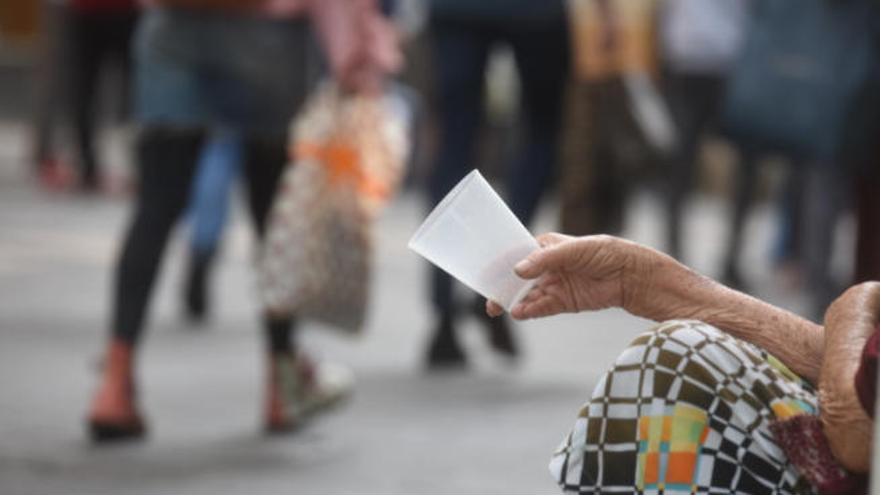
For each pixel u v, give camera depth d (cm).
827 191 1483
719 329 492
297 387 1048
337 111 1026
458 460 998
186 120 1015
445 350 1302
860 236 1473
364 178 1023
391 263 1862
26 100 3794
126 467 958
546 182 1358
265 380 1060
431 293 1301
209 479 937
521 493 922
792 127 1449
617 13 1321
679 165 1847
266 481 936
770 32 1454
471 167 1322
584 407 448
